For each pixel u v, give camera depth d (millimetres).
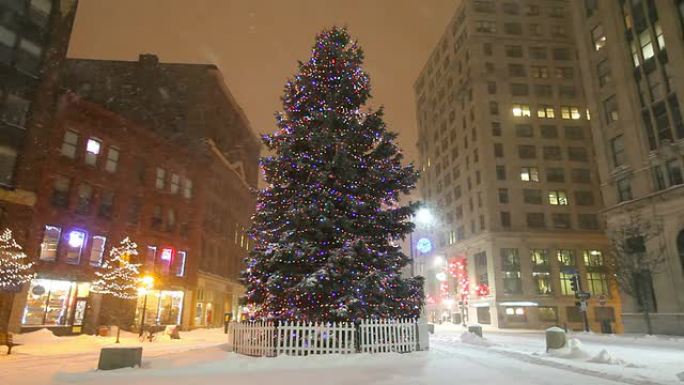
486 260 61156
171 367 11328
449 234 75125
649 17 35188
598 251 60906
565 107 67062
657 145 33656
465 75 71250
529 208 62000
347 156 15672
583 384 8898
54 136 28469
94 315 29719
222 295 47375
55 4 28984
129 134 34219
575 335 31766
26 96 26781
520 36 69812
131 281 32094
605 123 39281
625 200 36438
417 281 16094
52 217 27672
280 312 14234
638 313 33438
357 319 13664
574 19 43875
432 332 34812
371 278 14086
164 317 35719
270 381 9438
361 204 14930
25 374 10727
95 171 31016
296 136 15656
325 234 14711
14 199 25219
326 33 17594
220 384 9109
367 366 11477
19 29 27000
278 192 15695
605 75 40000
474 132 67438
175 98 44156
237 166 53000
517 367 11438
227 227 49062
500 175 63062
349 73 16812
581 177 64250
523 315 57281
